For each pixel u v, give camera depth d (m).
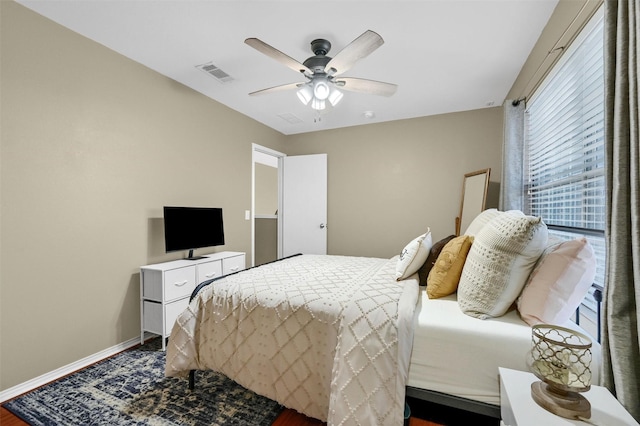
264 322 1.53
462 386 1.22
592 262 1.21
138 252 2.53
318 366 1.38
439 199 3.89
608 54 1.04
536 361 0.97
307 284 1.76
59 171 2.02
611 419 0.85
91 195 2.21
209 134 3.31
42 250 1.94
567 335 1.14
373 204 4.26
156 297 2.42
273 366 1.47
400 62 2.55
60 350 2.02
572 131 1.82
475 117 3.70
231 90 3.14
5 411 1.64
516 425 0.84
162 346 2.38
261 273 2.07
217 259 2.96
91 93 2.21
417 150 4.00
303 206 4.64
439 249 2.01
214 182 3.38
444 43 2.27
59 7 1.87
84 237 2.16
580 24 1.58
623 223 0.98
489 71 2.71
